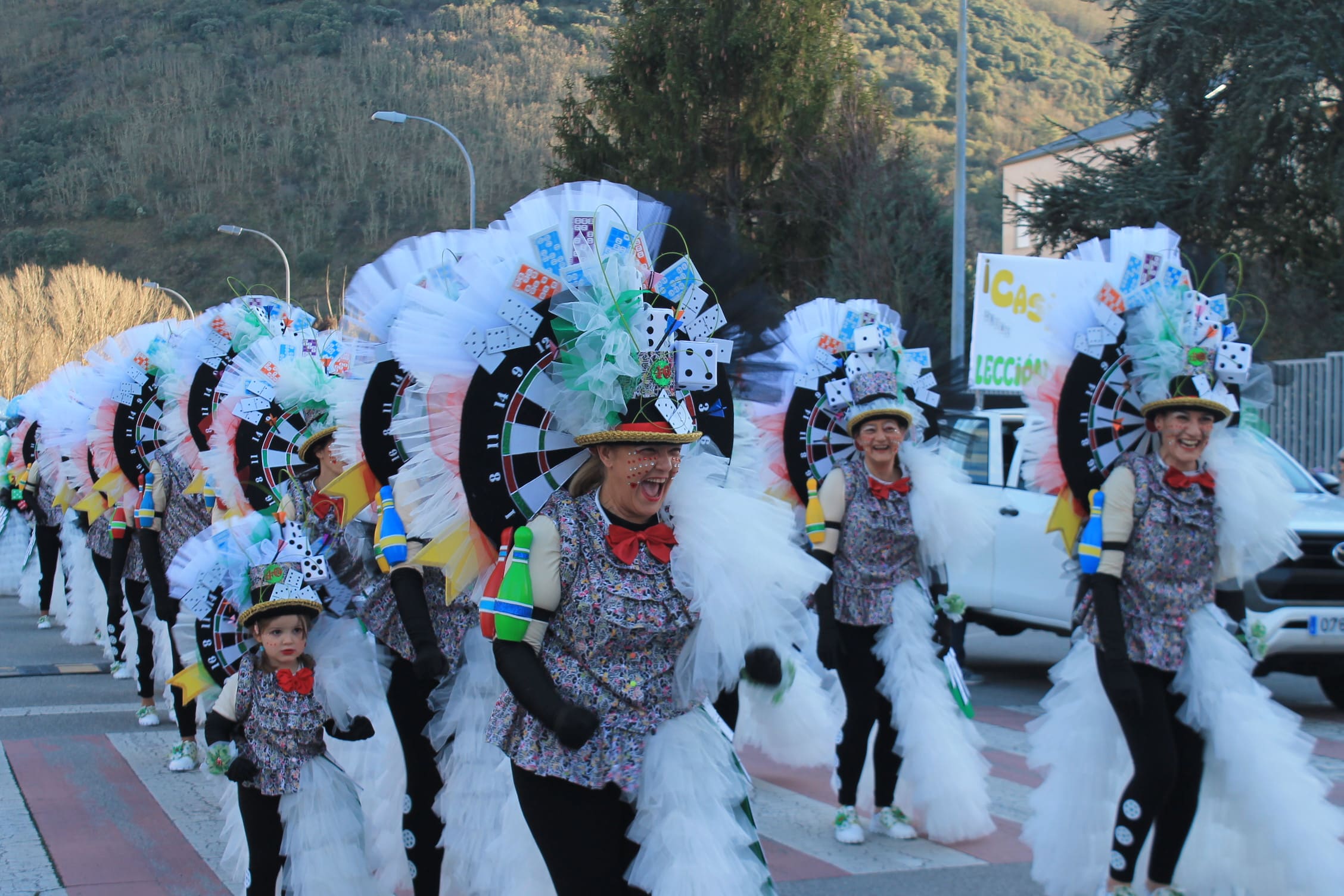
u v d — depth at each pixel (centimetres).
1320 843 411
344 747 521
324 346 540
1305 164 1878
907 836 560
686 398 319
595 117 3098
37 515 1322
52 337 4419
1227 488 429
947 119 7494
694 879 293
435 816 455
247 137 8194
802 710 652
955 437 680
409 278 461
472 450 341
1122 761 455
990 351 1336
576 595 304
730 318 360
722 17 2483
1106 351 462
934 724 553
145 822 593
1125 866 420
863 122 2442
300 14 10188
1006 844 552
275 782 417
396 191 7188
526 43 9731
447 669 440
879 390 571
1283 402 1436
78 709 876
